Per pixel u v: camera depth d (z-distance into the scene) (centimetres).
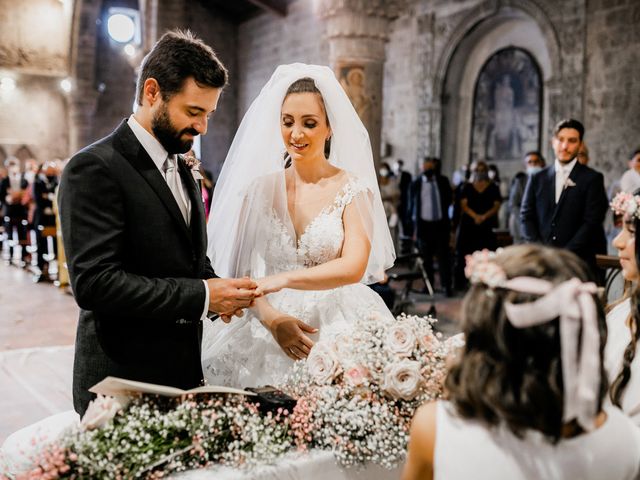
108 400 153
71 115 1939
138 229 168
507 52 1141
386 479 170
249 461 154
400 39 1302
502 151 1165
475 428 109
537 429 103
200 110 169
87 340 173
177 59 164
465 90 1231
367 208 218
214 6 1839
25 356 513
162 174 175
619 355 160
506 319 104
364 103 784
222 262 234
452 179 1252
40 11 1881
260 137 222
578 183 422
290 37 1633
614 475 108
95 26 1881
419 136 1253
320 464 160
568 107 999
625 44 920
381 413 164
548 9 1015
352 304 220
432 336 180
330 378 174
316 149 218
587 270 109
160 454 148
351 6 763
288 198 223
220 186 233
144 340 173
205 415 156
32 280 943
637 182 662
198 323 194
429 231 782
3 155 1925
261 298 216
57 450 143
